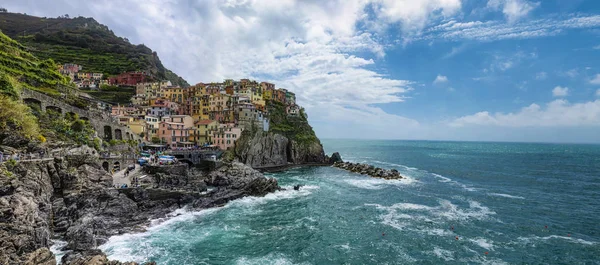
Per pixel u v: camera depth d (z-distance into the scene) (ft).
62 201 149.48
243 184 244.83
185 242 147.84
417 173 393.50
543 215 197.98
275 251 141.18
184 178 244.22
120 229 155.43
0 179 116.98
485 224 179.73
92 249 124.36
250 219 185.37
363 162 552.41
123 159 245.86
